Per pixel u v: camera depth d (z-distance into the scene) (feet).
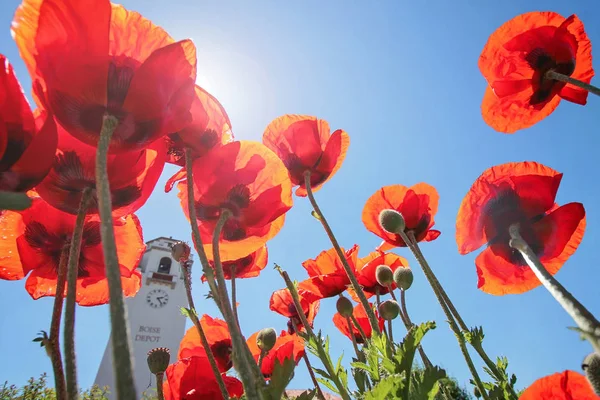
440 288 1.11
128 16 0.80
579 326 0.65
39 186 0.88
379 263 1.67
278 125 1.47
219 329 1.50
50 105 0.70
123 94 0.74
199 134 1.03
